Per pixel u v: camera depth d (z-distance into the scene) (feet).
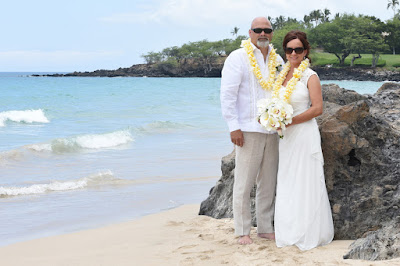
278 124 13.33
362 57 410.72
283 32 364.58
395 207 14.34
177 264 12.84
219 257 13.28
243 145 14.33
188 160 35.68
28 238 17.46
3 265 13.82
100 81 321.52
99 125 62.69
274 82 14.29
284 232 13.85
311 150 13.74
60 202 23.45
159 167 32.81
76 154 38.40
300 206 13.67
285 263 12.21
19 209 22.12
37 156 36.47
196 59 506.89
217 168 32.55
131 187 26.81
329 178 15.17
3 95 129.39
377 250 11.77
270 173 14.73
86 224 19.36
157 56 544.62
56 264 13.58
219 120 67.05
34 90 164.76
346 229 14.60
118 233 17.15
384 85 24.29
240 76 14.14
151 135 50.19
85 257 14.17
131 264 13.10
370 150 15.08
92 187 26.89
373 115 15.98
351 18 395.34
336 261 11.80
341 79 351.67
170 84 252.83
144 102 104.58
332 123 15.21
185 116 74.13
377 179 14.98
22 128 58.29
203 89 183.01
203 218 18.61
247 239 14.62
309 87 13.83
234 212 14.85
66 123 64.54
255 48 14.25
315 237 13.58
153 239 15.92
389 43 398.01
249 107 14.21
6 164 33.30
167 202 23.34
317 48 443.73
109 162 34.81
